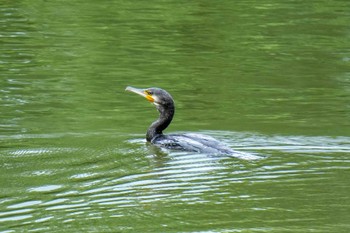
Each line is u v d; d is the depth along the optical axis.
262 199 15.07
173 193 15.41
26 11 33.16
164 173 16.53
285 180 16.09
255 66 26.56
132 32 30.42
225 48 28.62
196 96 23.36
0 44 28.34
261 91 23.92
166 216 14.32
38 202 14.95
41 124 20.36
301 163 17.11
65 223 13.98
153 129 19.08
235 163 17.14
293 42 29.45
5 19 31.81
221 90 23.94
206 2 35.41
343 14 33.66
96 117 21.11
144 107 22.17
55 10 33.47
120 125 20.45
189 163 17.22
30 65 26.03
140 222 14.04
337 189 15.55
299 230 13.68
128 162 17.33
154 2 35.38
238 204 14.88
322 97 23.28
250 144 18.67
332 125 20.44
